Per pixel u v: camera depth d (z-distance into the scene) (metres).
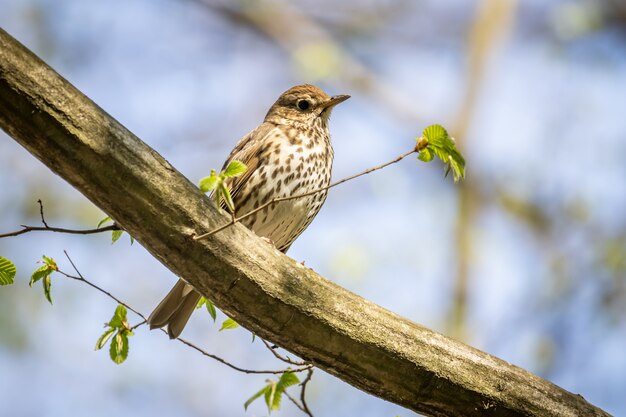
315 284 8.14
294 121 12.71
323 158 12.27
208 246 7.73
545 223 20.30
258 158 11.85
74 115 7.18
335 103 12.82
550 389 8.57
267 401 9.26
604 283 18.84
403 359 8.27
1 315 16.39
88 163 7.27
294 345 8.23
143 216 7.53
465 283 19.39
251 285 7.92
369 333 8.21
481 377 8.42
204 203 7.73
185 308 10.41
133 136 7.45
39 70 7.05
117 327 8.82
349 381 8.44
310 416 9.26
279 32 21.81
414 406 8.47
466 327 18.78
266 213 11.85
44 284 8.55
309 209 12.16
